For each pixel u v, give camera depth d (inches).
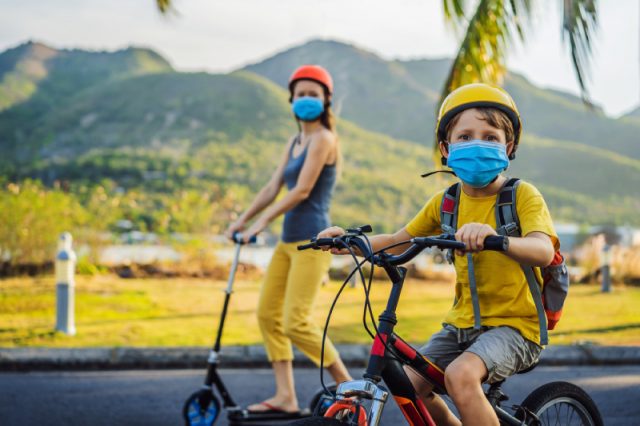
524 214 141.1
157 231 677.3
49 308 400.5
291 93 236.1
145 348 310.0
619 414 240.1
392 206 1748.3
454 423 152.4
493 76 364.5
